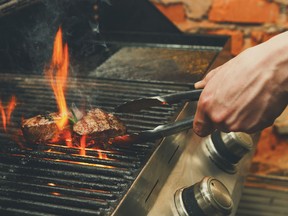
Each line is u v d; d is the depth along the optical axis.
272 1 1.57
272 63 0.82
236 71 0.83
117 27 1.55
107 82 1.25
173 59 1.40
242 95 0.83
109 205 0.81
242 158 1.14
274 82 0.82
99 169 0.89
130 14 1.52
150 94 1.17
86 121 0.95
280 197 1.61
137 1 1.48
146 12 1.51
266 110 0.83
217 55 1.35
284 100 0.83
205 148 1.08
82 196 0.84
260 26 1.61
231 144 1.06
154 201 0.92
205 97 0.86
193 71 1.29
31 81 1.26
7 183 0.87
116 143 0.95
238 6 1.60
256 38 1.63
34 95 1.18
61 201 0.83
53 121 0.95
